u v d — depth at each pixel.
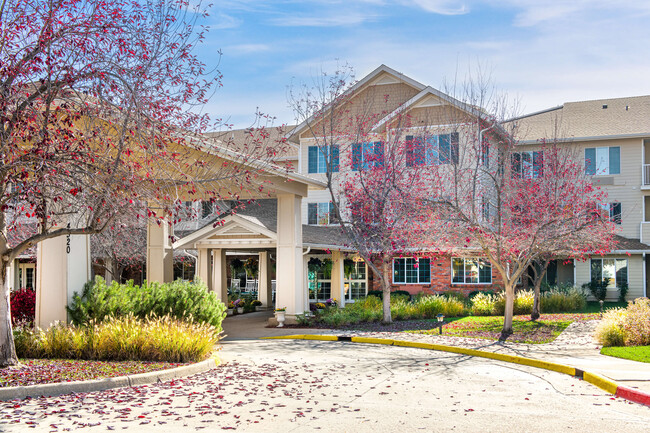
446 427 8.06
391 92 32.75
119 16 10.94
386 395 10.34
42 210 10.44
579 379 12.02
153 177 11.41
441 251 23.19
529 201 20.84
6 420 8.09
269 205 30.50
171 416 8.58
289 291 23.16
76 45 10.62
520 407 9.37
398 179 23.05
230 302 29.05
